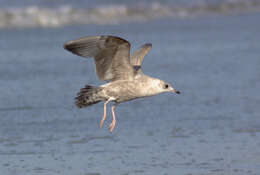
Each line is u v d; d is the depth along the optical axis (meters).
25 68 23.16
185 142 13.39
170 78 21.41
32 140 13.58
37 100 17.67
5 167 11.64
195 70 23.05
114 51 9.13
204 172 11.27
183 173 11.22
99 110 16.69
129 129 14.59
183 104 17.39
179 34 34.53
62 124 15.03
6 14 39.81
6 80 20.69
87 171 11.38
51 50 27.88
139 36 33.62
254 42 30.59
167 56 26.59
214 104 17.33
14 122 15.15
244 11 47.75
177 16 44.94
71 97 18.19
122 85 9.77
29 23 38.22
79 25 38.69
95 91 9.70
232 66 23.77
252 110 16.50
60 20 39.75
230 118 15.60
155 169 11.46
